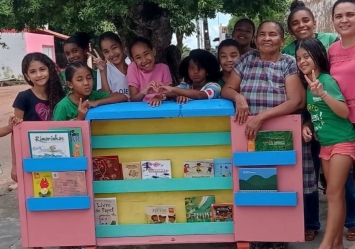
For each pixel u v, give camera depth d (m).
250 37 4.34
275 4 3.93
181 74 3.68
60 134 2.90
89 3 3.29
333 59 3.11
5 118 11.41
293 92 3.01
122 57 3.96
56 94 3.42
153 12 3.96
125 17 3.91
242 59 3.26
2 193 5.34
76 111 3.22
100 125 3.03
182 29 4.75
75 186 2.96
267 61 3.15
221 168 3.01
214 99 3.17
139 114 2.88
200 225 3.04
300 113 3.24
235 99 2.96
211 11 3.76
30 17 3.92
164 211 3.08
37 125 2.94
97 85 3.80
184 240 3.04
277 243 3.27
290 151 2.85
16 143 2.96
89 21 3.97
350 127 3.00
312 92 2.90
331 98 2.88
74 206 2.97
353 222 3.54
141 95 3.32
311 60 2.97
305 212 3.55
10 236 3.98
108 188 3.04
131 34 4.36
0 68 23.00
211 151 3.02
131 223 3.10
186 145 3.01
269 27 3.07
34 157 2.94
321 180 4.17
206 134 2.99
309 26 3.58
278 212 2.93
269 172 2.87
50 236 3.04
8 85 22.88
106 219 3.09
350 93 2.98
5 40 22.94
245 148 2.90
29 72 3.32
